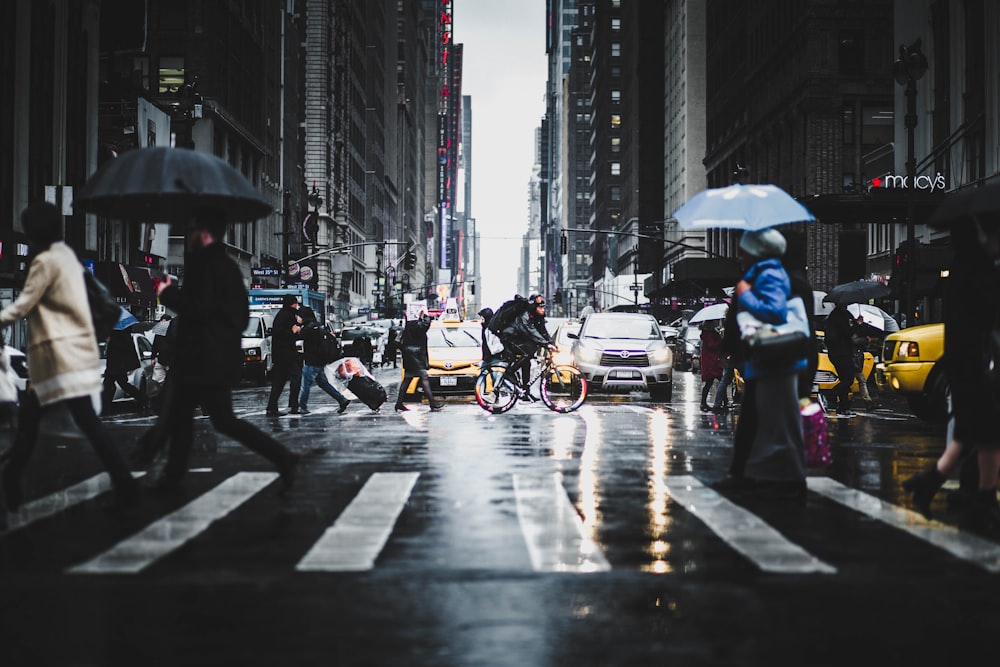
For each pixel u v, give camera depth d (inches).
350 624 221.1
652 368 1031.0
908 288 1289.4
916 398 773.3
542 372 888.9
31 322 353.7
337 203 4606.3
